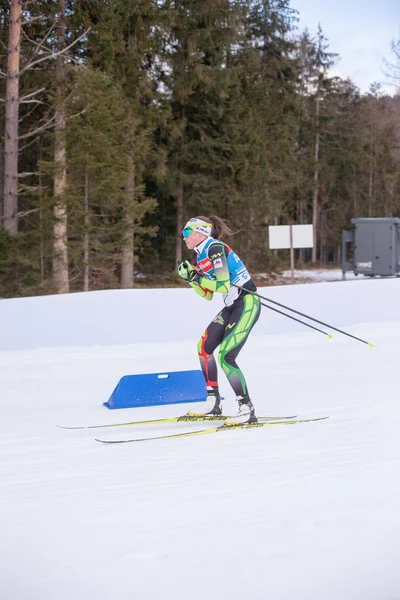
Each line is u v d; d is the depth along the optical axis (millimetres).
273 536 3232
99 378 8242
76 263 19969
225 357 5742
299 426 5645
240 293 5844
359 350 9883
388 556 2969
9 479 4328
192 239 5809
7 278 19516
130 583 2779
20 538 3316
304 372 8273
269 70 33781
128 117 23125
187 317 11406
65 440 5398
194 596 2648
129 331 10984
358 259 31281
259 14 34375
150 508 3693
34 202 19203
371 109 50844
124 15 22484
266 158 31656
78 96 19219
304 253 53594
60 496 3953
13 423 6047
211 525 3406
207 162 27969
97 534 3334
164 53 26062
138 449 5055
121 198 20031
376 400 6566
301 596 2627
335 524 3365
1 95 21812
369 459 4547
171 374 7035
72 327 10766
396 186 54156
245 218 28969
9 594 2719
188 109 28031
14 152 19422
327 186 49812
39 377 8312
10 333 10422
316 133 46250
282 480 4137
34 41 20594
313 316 12180
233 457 4727
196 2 25516
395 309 13070
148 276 30453
